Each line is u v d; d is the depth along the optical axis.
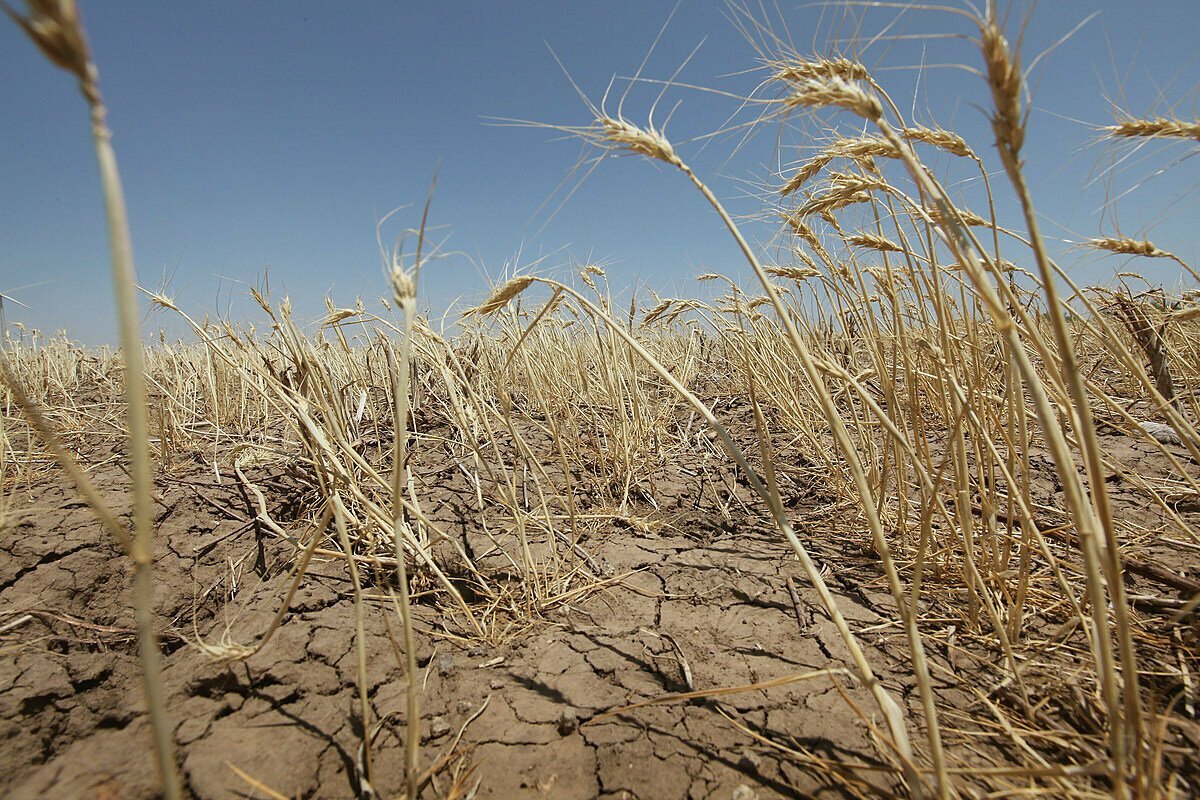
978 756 1.36
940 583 2.08
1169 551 2.14
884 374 2.13
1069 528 2.10
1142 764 1.08
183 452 3.46
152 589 2.15
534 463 2.35
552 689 1.67
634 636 1.90
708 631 1.91
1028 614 1.85
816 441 2.83
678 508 2.93
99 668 1.77
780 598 2.06
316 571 2.24
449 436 3.70
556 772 1.40
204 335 2.16
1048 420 1.02
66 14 0.59
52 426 3.80
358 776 1.39
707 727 1.50
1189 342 3.15
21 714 1.58
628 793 1.34
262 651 1.78
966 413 1.67
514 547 2.49
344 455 2.54
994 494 1.82
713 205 1.20
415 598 2.15
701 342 5.87
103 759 1.42
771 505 1.22
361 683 1.32
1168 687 1.50
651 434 3.71
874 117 1.14
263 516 2.12
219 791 1.34
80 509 2.56
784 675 1.68
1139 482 2.04
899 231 1.81
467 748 1.47
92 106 0.63
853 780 1.32
